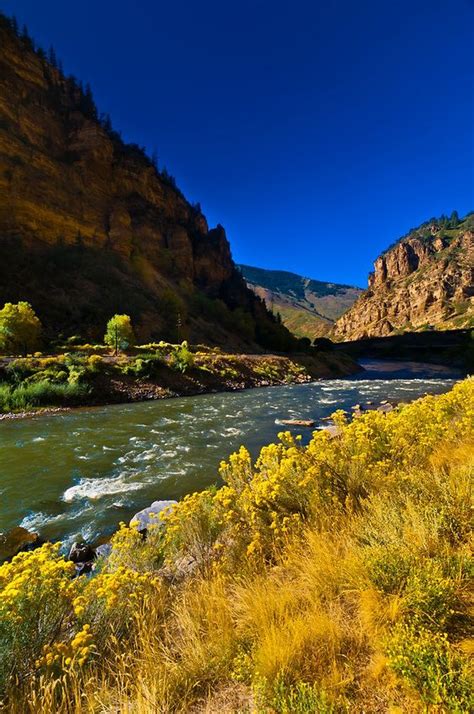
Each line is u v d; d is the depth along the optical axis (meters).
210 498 4.44
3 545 6.14
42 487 8.92
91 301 56.50
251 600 2.65
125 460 11.18
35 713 1.89
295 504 3.94
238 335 85.44
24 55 88.62
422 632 1.96
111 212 90.38
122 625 2.65
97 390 24.27
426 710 1.59
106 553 5.50
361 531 3.11
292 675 1.92
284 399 25.92
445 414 6.23
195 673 2.13
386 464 4.34
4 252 54.91
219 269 126.81
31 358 25.94
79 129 95.06
